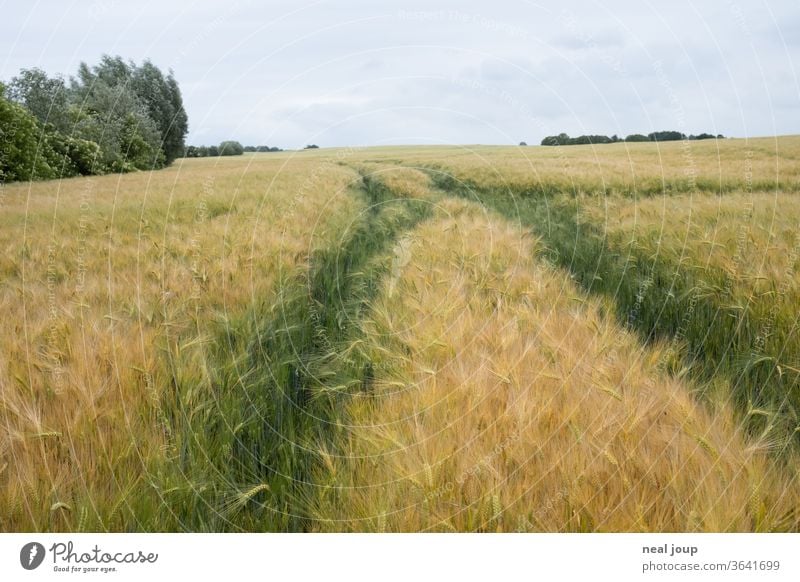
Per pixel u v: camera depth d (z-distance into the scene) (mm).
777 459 2785
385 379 3338
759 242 4957
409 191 10570
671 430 2637
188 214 6816
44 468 2650
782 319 3943
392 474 2541
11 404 2781
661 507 2461
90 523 2615
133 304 3938
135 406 2961
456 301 3980
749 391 3477
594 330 3590
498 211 8688
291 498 2885
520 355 3135
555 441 2525
